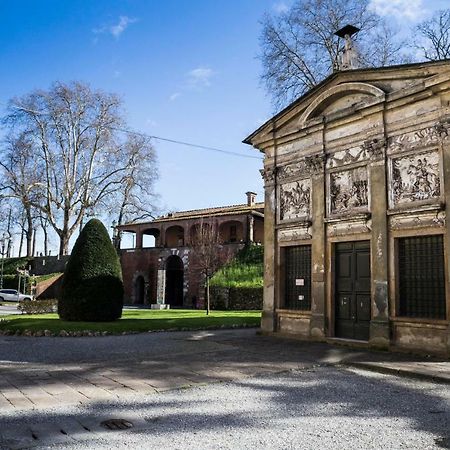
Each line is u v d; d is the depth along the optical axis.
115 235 55.06
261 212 47.62
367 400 8.09
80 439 6.11
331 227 15.65
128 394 8.51
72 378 9.88
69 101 46.66
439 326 12.36
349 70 15.20
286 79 27.98
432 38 26.69
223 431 6.42
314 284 15.84
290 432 6.37
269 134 18.09
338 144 15.72
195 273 46.53
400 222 13.61
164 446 5.82
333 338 15.02
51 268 56.44
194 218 49.22
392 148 14.10
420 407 7.61
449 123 12.55
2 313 34.06
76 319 20.61
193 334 17.97
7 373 10.45
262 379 9.84
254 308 37.75
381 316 13.70
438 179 12.84
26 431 6.42
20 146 46.94
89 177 48.50
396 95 13.86
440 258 12.75
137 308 41.09
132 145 50.34
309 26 27.73
